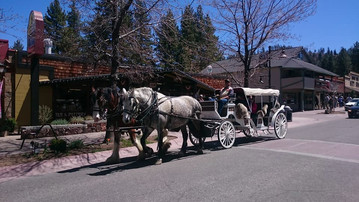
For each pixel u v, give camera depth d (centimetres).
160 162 793
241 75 1877
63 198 535
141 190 563
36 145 943
